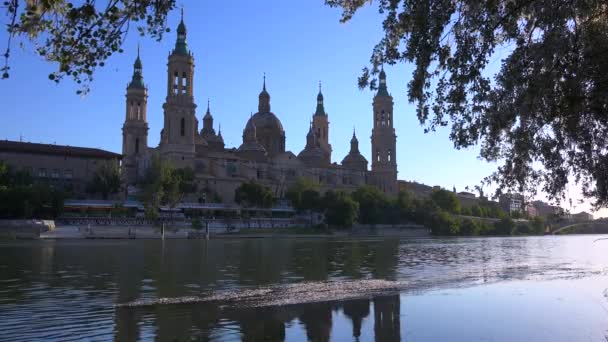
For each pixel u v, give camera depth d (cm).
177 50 18088
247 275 4262
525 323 2428
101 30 1439
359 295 3212
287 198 18400
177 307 2769
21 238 10512
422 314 2634
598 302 2970
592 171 2089
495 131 2044
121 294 3180
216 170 18738
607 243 12850
